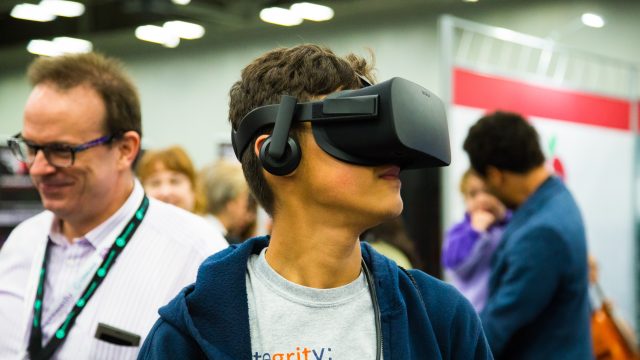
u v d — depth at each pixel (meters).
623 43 6.24
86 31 8.95
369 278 0.77
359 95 0.70
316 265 0.74
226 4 8.07
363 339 0.74
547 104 3.48
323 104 0.71
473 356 0.79
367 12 8.01
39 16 8.64
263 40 8.88
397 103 0.68
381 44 7.93
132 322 1.17
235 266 0.74
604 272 3.91
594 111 3.83
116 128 1.20
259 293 0.75
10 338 1.24
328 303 0.74
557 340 1.78
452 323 0.79
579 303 1.80
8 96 11.32
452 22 2.93
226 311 0.72
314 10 7.68
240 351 0.71
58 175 1.16
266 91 0.76
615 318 2.41
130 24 8.52
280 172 0.72
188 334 0.72
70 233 1.25
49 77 1.17
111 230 1.22
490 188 1.98
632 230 4.10
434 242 2.79
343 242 0.73
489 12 7.09
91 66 1.20
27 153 1.21
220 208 2.39
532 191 1.89
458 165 2.87
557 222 1.77
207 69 9.49
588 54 4.08
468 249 2.63
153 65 10.08
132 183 1.28
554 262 1.74
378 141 0.69
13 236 1.32
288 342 0.72
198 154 9.60
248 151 0.77
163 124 9.97
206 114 9.52
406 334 0.74
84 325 1.17
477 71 3.03
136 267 1.20
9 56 10.60
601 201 3.88
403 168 0.75
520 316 1.75
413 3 7.56
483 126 1.90
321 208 0.72
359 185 0.71
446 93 2.87
